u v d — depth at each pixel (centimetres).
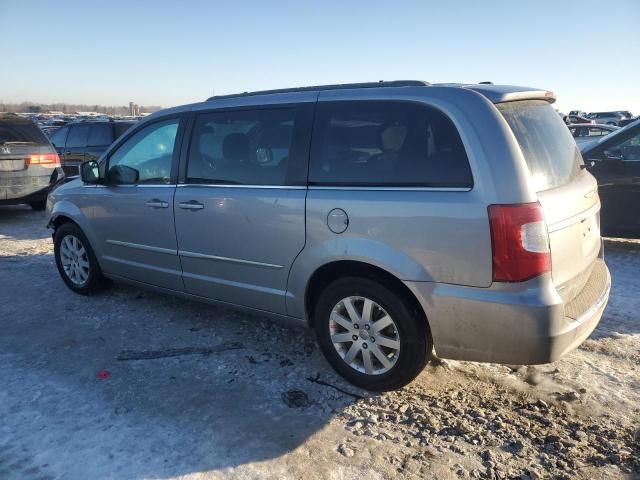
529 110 333
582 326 302
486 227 284
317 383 360
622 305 491
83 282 530
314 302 373
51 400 341
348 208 327
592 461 279
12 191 960
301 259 355
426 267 304
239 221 382
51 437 302
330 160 343
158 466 278
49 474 272
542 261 284
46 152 1003
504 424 311
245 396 344
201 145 412
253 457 285
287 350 409
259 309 395
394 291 321
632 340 418
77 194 511
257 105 385
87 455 286
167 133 438
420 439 299
